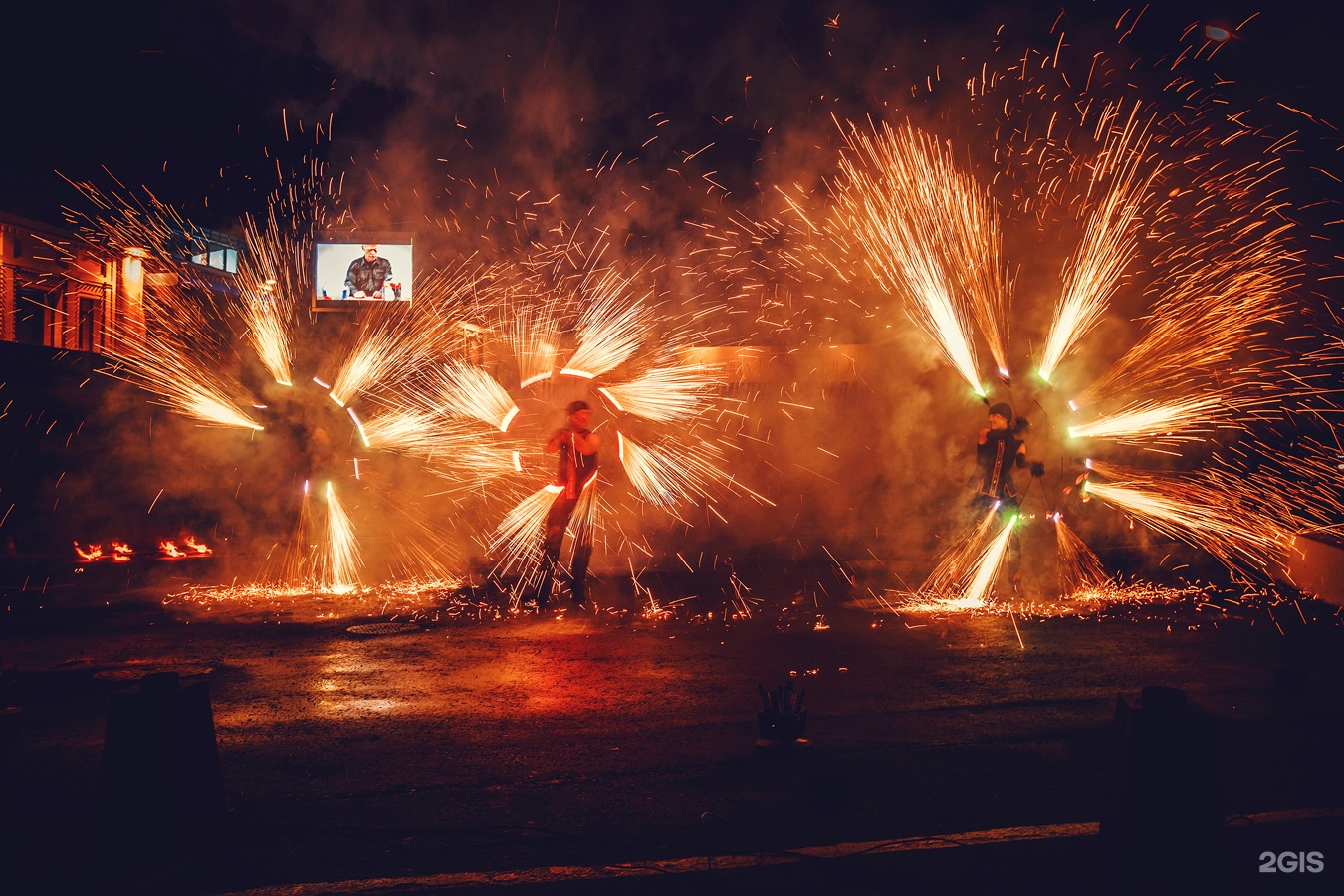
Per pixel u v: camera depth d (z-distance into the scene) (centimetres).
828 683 634
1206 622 827
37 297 1486
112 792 377
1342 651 714
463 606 927
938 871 352
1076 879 345
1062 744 501
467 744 514
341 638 786
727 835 388
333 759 491
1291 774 450
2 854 379
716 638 782
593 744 511
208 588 1030
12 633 809
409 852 377
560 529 924
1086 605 916
